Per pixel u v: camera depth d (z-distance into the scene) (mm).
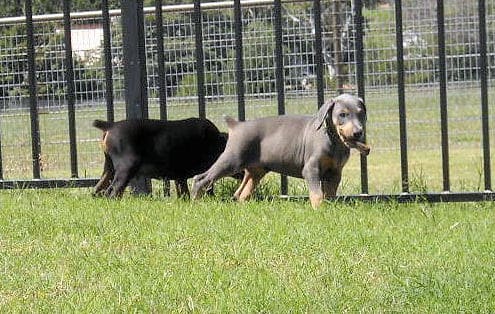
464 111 14000
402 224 6785
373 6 11750
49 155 11234
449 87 12273
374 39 11758
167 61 10742
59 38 11078
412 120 12812
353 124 7617
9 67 11117
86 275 5262
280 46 8250
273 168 8273
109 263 5504
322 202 7754
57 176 10969
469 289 4699
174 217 6980
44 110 11133
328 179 8109
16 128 11125
